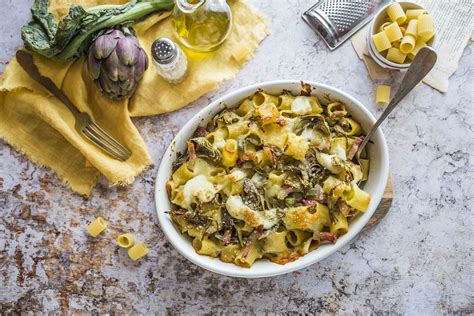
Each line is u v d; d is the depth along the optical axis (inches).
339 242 30.2
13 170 34.5
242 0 34.3
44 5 33.8
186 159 31.4
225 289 34.4
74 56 33.5
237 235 30.9
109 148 33.9
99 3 34.4
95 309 34.5
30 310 34.8
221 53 34.4
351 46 34.5
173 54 31.8
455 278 34.2
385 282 34.2
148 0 33.6
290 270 30.1
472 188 34.4
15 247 34.7
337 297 34.2
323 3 34.1
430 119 34.4
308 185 30.2
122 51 32.0
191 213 30.7
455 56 34.4
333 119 31.1
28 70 33.6
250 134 30.9
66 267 34.6
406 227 34.4
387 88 33.8
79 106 33.8
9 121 34.3
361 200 29.8
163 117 34.5
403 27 33.4
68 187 34.5
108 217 34.4
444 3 34.5
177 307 34.4
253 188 30.4
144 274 34.4
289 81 30.9
